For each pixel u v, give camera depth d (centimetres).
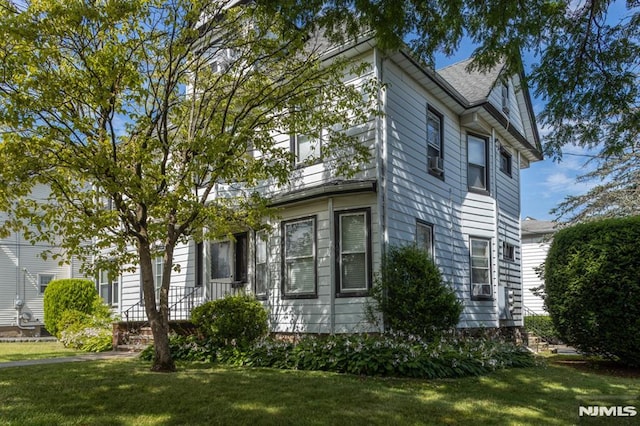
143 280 824
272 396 625
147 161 747
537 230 2447
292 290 1090
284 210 1125
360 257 1002
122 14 682
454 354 830
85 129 686
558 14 565
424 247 1105
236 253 1267
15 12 691
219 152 741
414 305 926
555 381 796
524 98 1623
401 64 1069
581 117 642
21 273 2150
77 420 522
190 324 1116
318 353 852
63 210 789
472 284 1282
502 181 1472
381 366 781
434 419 545
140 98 780
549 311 1034
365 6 557
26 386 680
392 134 1034
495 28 572
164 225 809
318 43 1090
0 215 2066
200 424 513
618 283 913
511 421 548
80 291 1783
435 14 570
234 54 946
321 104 934
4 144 655
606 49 592
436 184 1184
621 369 959
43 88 658
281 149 872
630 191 1581
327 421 526
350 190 994
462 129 1330
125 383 697
